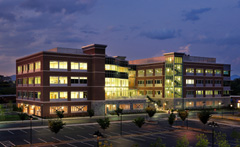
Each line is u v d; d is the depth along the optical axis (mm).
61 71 66438
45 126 51125
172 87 88688
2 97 102375
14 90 131875
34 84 69500
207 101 97562
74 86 68125
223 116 69375
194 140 39344
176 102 88438
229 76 105688
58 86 65938
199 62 95250
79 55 69000
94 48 70125
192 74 93125
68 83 67250
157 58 98688
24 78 77062
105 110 73438
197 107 93812
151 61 101625
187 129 50000
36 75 67938
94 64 70000
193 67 93562
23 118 55500
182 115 53312
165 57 91250
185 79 91062
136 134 44188
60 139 39344
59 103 65812
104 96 71125
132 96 81938
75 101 68062
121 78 83250
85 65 70000
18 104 81438
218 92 101000
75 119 62625
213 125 31812
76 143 36719
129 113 77125
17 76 83312
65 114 66500
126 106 78938
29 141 37750
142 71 100312
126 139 39938
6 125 52094
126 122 58812
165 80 90438
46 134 43156
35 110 68688
